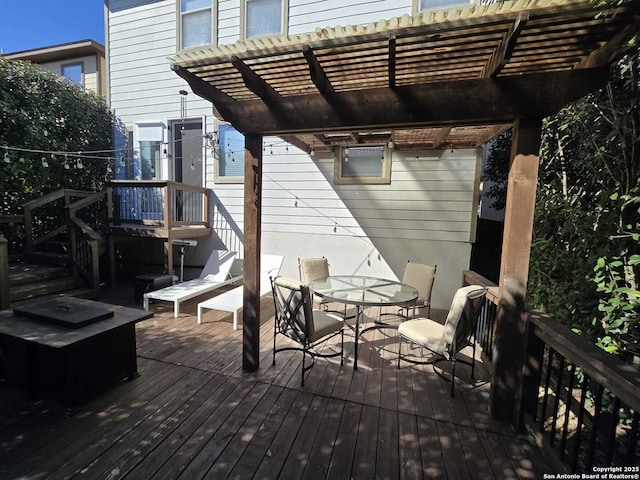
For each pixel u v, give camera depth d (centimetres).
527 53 193
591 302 239
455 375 288
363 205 525
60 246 538
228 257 550
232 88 262
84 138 613
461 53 198
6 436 193
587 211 268
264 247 572
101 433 198
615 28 162
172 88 601
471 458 188
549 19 157
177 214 587
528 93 195
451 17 163
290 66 218
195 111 597
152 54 602
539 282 308
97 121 628
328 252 546
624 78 229
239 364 297
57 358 222
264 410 227
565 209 274
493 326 308
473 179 481
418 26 168
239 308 384
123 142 638
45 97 546
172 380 265
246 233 275
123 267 679
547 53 192
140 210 623
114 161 643
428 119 211
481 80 200
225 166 599
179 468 173
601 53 180
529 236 209
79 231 494
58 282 466
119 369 252
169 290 454
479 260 607
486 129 390
